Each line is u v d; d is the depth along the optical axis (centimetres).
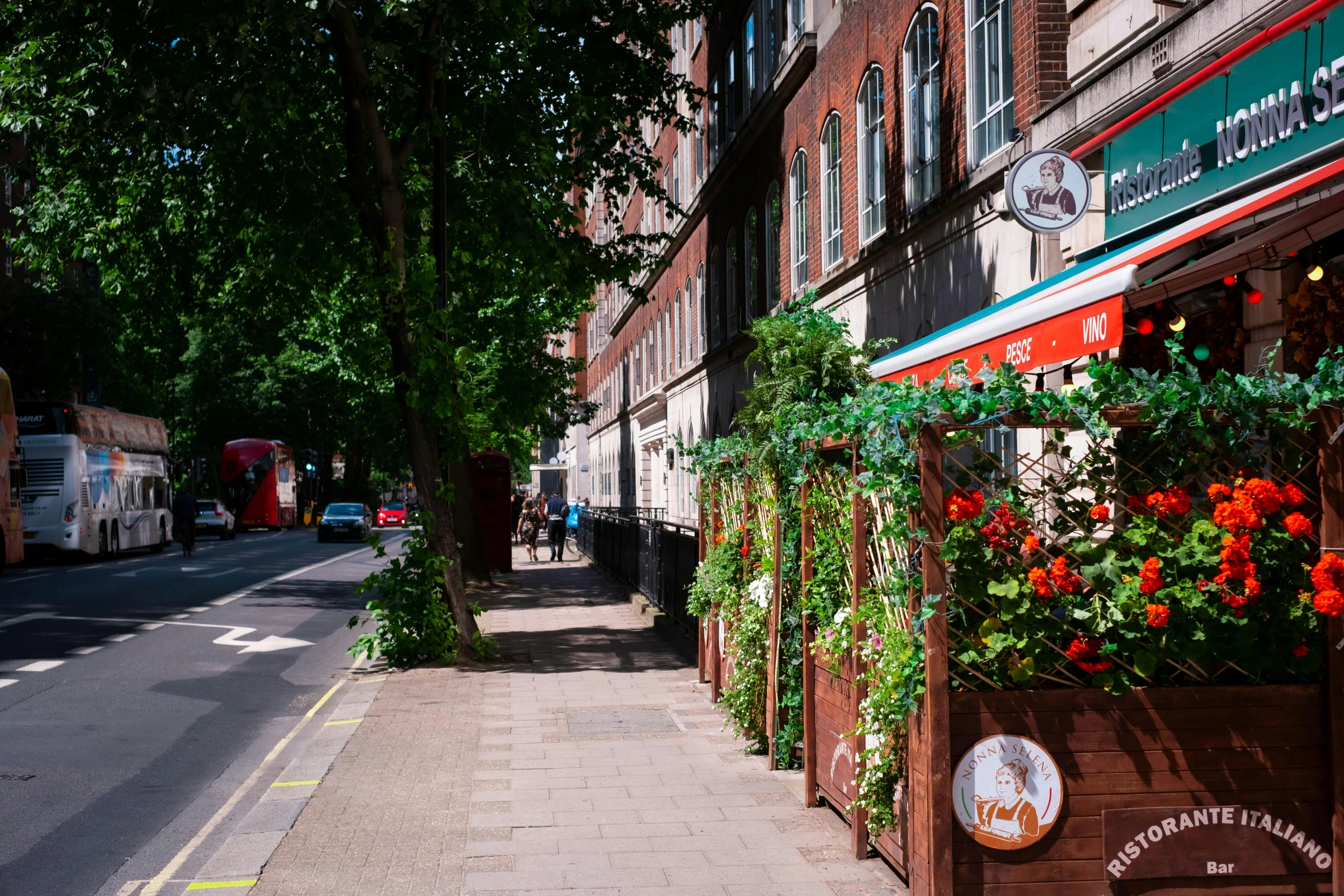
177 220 1767
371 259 1287
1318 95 767
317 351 2684
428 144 1301
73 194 1808
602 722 894
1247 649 429
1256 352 888
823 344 925
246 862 541
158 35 1212
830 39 1986
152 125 1317
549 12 1603
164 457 4266
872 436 470
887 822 500
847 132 1883
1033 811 427
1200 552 423
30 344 4512
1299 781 433
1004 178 1260
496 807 641
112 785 734
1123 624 423
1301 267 841
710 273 3125
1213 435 433
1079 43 1158
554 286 1798
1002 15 1306
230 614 1773
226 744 859
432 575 1236
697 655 1280
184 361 6238
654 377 4284
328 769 733
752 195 2594
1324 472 425
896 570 459
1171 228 908
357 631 1577
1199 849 429
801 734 720
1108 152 1062
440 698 1010
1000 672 435
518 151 1583
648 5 1838
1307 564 431
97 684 1116
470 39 1388
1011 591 420
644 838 580
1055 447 441
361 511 5050
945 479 446
